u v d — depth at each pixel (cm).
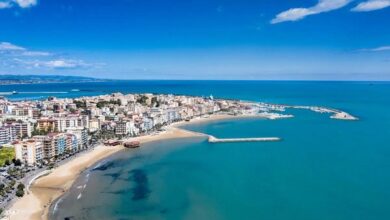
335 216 14725
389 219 14362
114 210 15625
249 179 19800
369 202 16175
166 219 14688
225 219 14588
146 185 19038
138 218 14800
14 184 18675
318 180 19438
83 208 15812
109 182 19575
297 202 16262
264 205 16000
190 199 16888
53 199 16875
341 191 17725
